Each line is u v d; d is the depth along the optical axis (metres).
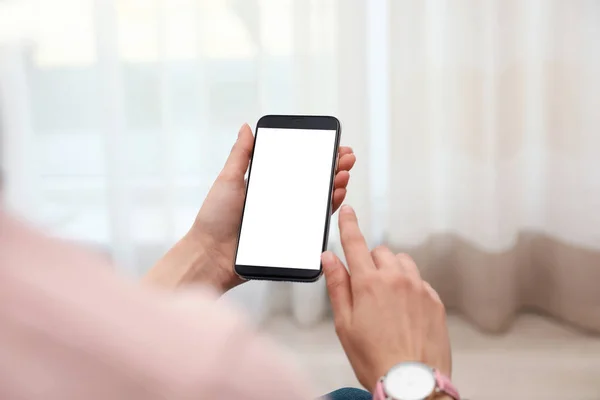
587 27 1.71
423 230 1.89
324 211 0.81
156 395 0.21
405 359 0.49
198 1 1.76
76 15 1.79
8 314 0.21
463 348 1.84
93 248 0.25
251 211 0.82
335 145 0.84
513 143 1.80
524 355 1.80
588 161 1.78
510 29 1.72
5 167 0.23
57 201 1.88
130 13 1.77
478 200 1.83
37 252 0.23
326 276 0.54
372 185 1.90
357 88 1.78
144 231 1.88
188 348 0.22
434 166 1.88
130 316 0.22
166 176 1.85
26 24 1.78
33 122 1.82
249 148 0.85
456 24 1.75
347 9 1.74
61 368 0.21
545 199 1.87
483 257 1.86
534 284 1.95
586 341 1.85
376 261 0.55
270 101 1.83
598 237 1.81
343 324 0.52
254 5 1.77
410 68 1.77
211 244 0.81
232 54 1.79
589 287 1.85
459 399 0.47
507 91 1.76
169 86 1.82
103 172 1.88
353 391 0.73
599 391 1.65
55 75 1.82
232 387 0.22
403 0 1.74
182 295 0.25
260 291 1.91
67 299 0.22
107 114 1.81
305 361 1.80
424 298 0.52
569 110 1.77
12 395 0.21
